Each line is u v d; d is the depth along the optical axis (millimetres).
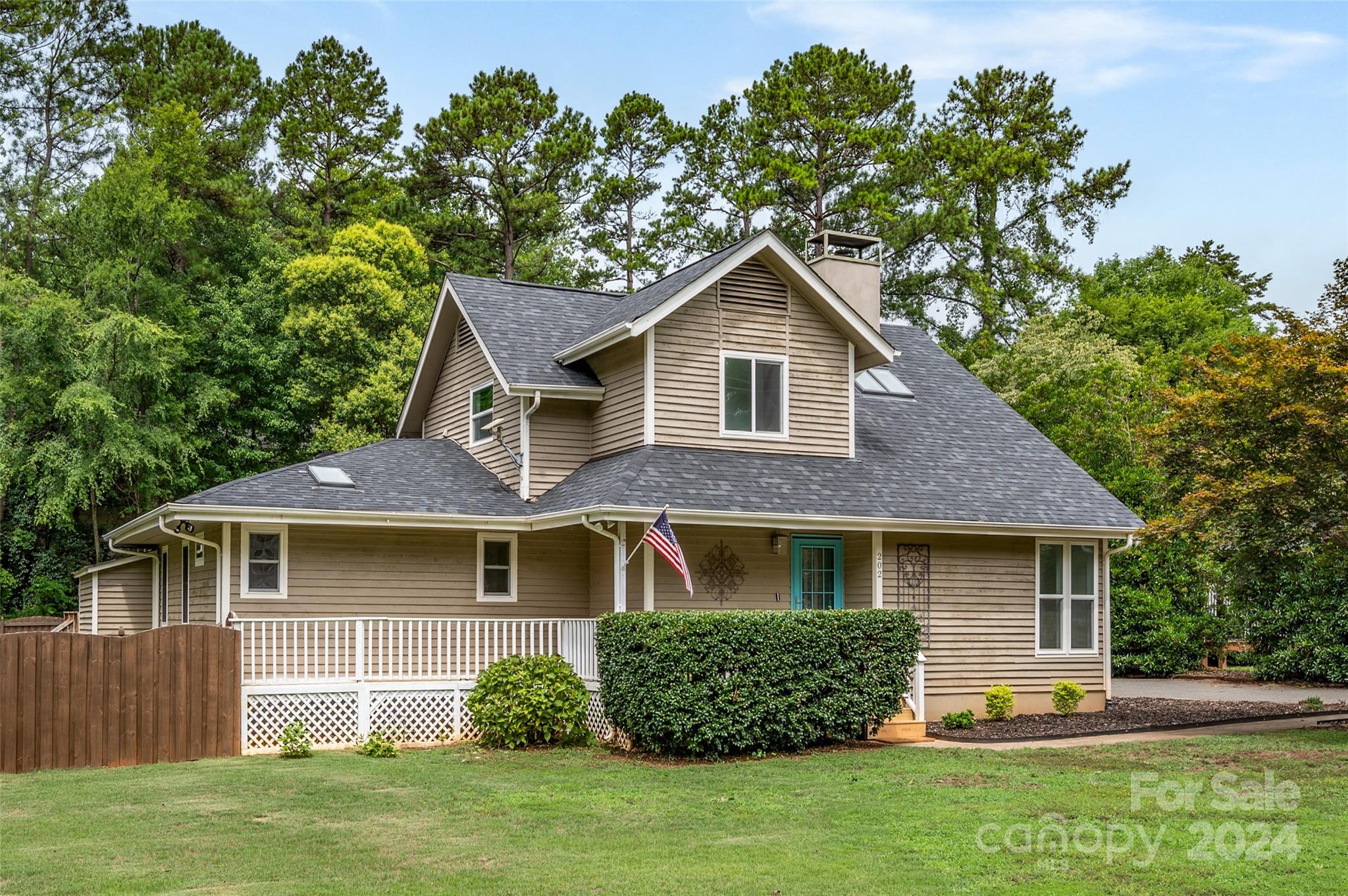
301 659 18328
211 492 17953
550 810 11734
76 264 34594
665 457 18812
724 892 8656
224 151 44562
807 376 20703
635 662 15461
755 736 15414
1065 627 21438
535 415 20578
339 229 45906
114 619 24047
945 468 21469
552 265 52156
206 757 15742
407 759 15578
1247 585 18266
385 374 34156
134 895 8539
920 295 48750
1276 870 9219
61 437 31094
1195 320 54562
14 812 11609
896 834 10508
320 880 8984
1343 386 15781
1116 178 49562
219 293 37031
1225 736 17047
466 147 48656
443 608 19562
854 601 20219
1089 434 32125
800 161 46594
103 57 45906
